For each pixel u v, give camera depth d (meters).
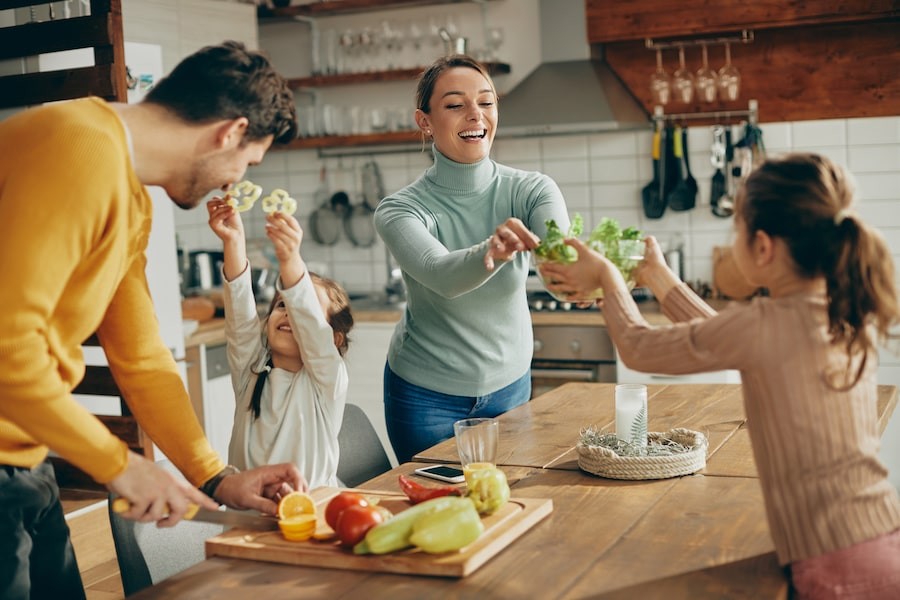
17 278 1.33
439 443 2.32
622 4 4.24
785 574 1.44
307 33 5.09
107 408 3.05
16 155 1.37
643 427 2.06
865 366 1.44
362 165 5.06
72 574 1.84
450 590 1.41
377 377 4.44
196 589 1.46
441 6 4.78
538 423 2.42
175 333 3.54
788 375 1.43
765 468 1.46
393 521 1.50
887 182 4.17
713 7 4.10
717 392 2.68
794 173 1.43
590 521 1.68
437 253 2.23
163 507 1.52
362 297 4.95
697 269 4.47
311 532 1.59
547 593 1.39
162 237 3.47
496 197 2.51
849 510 1.41
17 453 1.64
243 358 2.22
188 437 1.75
